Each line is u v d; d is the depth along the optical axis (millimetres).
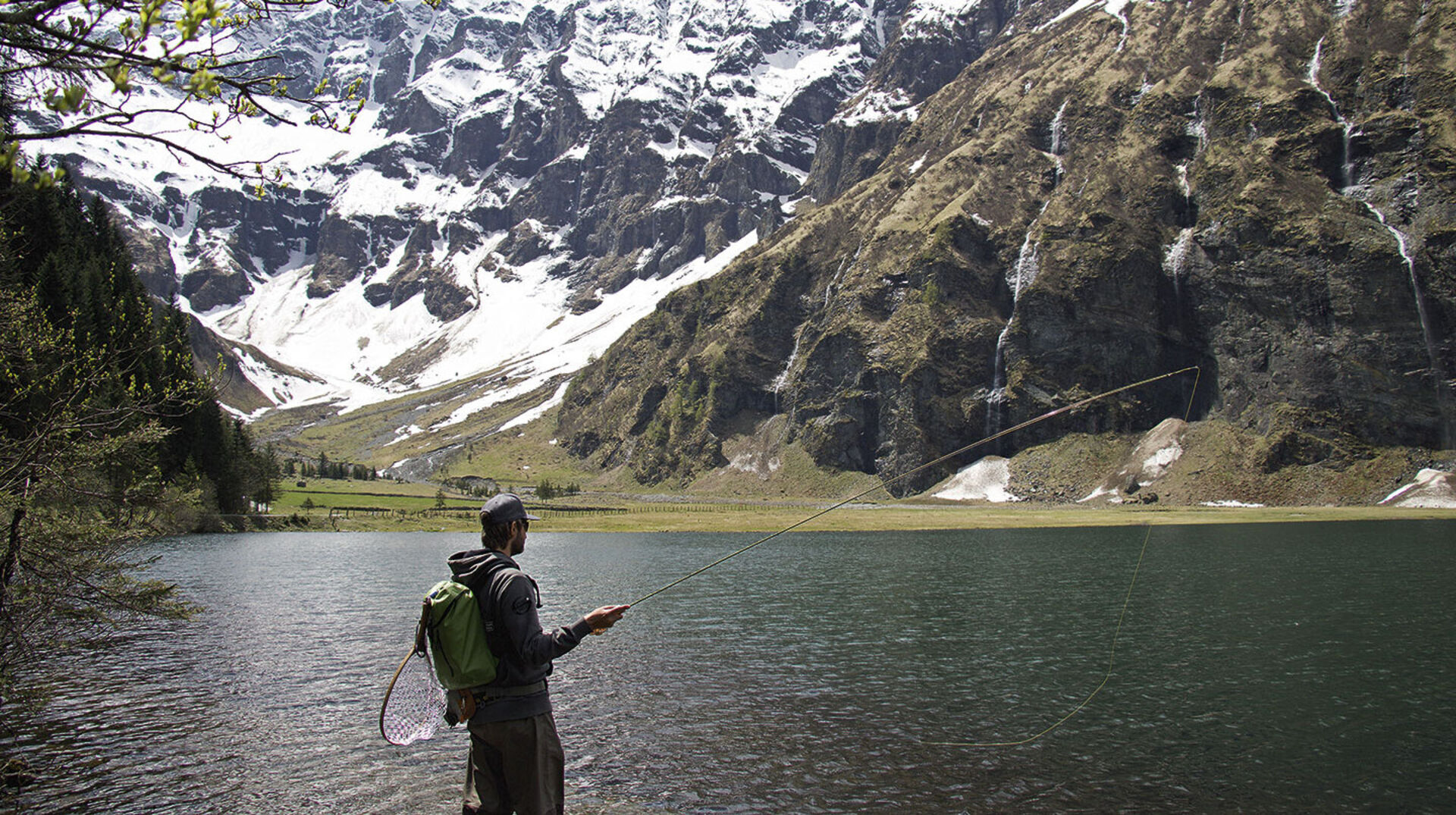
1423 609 51594
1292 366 181875
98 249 134625
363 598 57375
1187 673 35656
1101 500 180375
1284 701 31562
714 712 29812
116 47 9352
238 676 34781
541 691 12047
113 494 22484
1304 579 65625
